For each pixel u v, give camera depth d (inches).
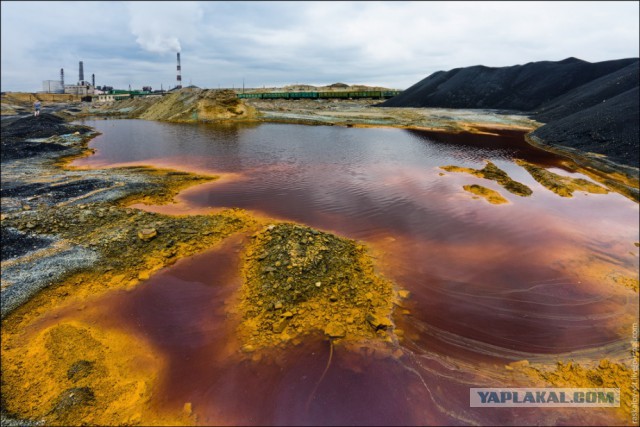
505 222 685.9
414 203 782.5
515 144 1561.3
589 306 438.0
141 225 589.3
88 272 463.5
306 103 4151.1
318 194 831.1
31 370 319.3
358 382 314.8
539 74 3046.3
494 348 363.3
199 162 1150.3
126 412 282.5
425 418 285.3
